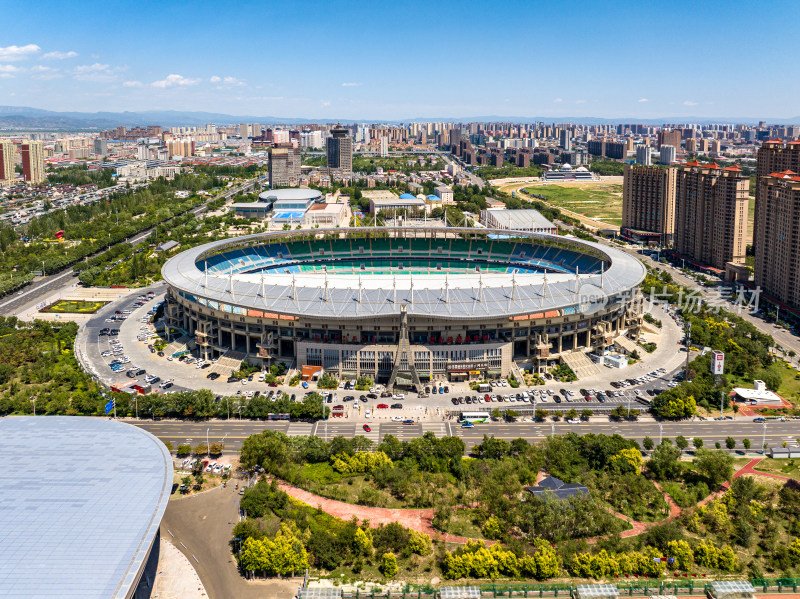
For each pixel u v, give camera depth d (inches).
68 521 7111.2
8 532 6889.8
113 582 6279.5
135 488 7785.4
